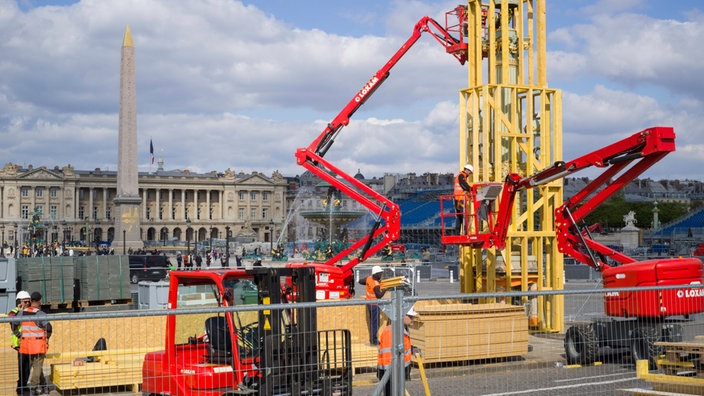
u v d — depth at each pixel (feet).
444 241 82.07
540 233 84.38
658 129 65.46
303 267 41.78
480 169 88.22
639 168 68.90
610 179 72.84
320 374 39.73
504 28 86.02
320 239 179.32
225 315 40.34
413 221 418.92
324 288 83.35
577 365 54.75
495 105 85.10
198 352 43.11
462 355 60.13
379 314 72.64
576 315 62.85
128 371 54.24
